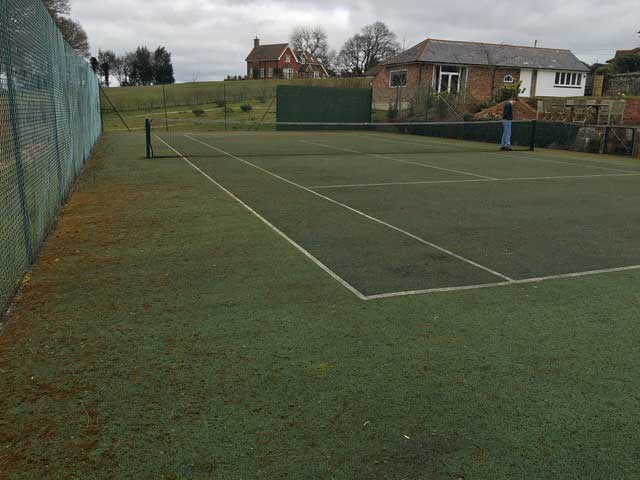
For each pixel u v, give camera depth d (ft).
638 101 72.59
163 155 57.77
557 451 9.29
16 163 17.31
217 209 28.81
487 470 8.79
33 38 20.99
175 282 17.34
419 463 8.92
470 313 15.16
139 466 8.71
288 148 69.00
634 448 9.41
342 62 308.60
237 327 14.02
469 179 41.70
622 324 14.58
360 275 18.22
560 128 70.38
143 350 12.69
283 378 11.53
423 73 124.26
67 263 19.26
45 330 13.70
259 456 9.02
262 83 207.72
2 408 10.25
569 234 24.48
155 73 292.40
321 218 26.96
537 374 11.88
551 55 138.00
